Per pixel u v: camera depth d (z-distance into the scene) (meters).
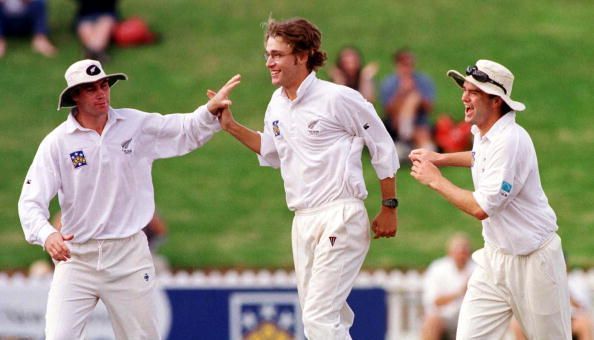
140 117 30.20
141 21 94.88
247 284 52.16
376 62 88.88
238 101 85.25
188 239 70.06
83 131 29.64
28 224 29.27
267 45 29.09
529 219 29.23
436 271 52.66
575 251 68.31
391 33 94.19
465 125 72.69
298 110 29.17
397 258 67.12
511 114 28.94
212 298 52.06
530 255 29.45
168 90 86.81
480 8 99.12
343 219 28.95
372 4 99.69
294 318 51.75
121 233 29.94
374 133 29.34
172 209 73.69
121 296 30.14
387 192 29.91
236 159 80.19
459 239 52.66
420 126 73.50
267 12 99.00
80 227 29.94
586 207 73.94
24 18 93.19
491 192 28.47
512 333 48.22
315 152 29.17
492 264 29.91
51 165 29.69
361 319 51.50
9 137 82.12
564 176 77.81
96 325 51.06
